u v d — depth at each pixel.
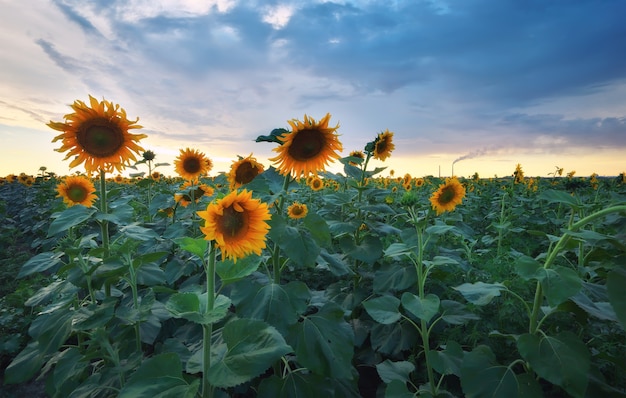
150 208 6.04
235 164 3.89
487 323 3.21
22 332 4.60
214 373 1.69
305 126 2.83
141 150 3.33
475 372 2.25
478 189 12.45
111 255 3.14
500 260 4.37
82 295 4.83
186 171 6.03
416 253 3.19
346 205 4.57
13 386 3.88
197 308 1.88
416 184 12.23
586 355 2.04
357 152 5.56
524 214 8.30
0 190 17.16
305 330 2.59
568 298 2.11
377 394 3.36
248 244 1.92
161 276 3.13
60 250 3.31
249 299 2.62
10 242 8.45
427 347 2.77
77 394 2.45
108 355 2.71
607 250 2.66
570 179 13.28
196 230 5.04
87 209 3.05
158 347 3.00
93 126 3.12
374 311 2.75
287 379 2.71
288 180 3.05
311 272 5.27
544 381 2.83
